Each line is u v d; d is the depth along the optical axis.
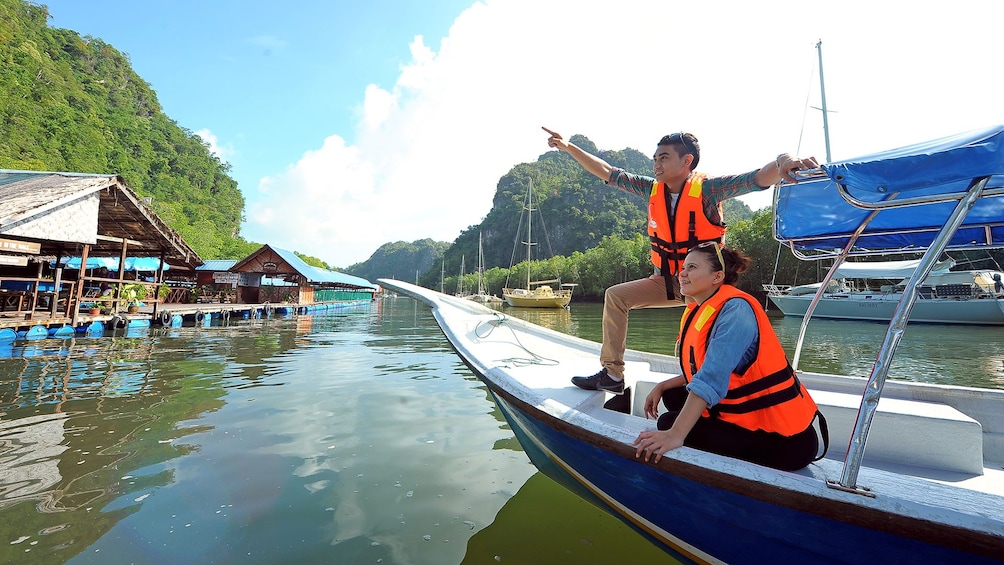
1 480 2.91
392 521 2.55
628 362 3.68
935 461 2.18
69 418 4.27
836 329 17.48
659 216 2.32
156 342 10.08
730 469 1.53
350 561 2.16
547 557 2.26
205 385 5.76
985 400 2.60
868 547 1.39
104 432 3.89
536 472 3.28
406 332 13.75
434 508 2.72
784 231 3.14
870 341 13.52
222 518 2.51
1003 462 2.52
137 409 4.61
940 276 19.80
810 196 2.76
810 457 1.63
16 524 2.38
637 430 1.90
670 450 1.63
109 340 10.12
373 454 3.53
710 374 1.57
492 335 4.18
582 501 2.87
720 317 1.69
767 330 1.69
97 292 15.76
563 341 4.36
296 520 2.52
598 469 2.10
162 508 2.60
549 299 36.16
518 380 2.70
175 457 3.36
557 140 2.81
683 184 2.23
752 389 1.65
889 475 1.47
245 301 27.45
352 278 41.59
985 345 12.66
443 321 4.44
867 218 2.77
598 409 2.23
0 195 10.62
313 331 13.78
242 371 6.79
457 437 3.96
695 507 1.74
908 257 23.05
